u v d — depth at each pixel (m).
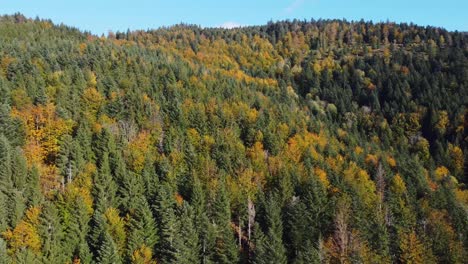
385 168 119.44
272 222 81.56
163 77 155.12
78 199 77.62
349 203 88.38
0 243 65.31
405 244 78.50
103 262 68.25
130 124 117.06
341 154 133.12
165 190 84.50
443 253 82.06
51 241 71.69
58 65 146.50
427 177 130.12
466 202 121.06
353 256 70.00
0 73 132.50
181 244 72.00
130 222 78.38
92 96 123.00
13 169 81.94
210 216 85.12
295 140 126.75
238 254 76.31
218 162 106.00
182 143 111.56
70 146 93.75
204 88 155.88
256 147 116.62
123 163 93.19
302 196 94.44
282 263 69.31
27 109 110.50
